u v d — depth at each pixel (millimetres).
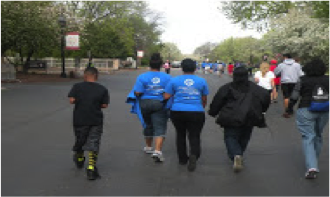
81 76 28859
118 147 6957
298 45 34469
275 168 5645
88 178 5055
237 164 5219
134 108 6078
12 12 22734
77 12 36656
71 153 6434
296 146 7113
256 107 5258
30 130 8320
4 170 5449
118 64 53281
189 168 5355
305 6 20484
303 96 5309
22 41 23766
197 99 5434
